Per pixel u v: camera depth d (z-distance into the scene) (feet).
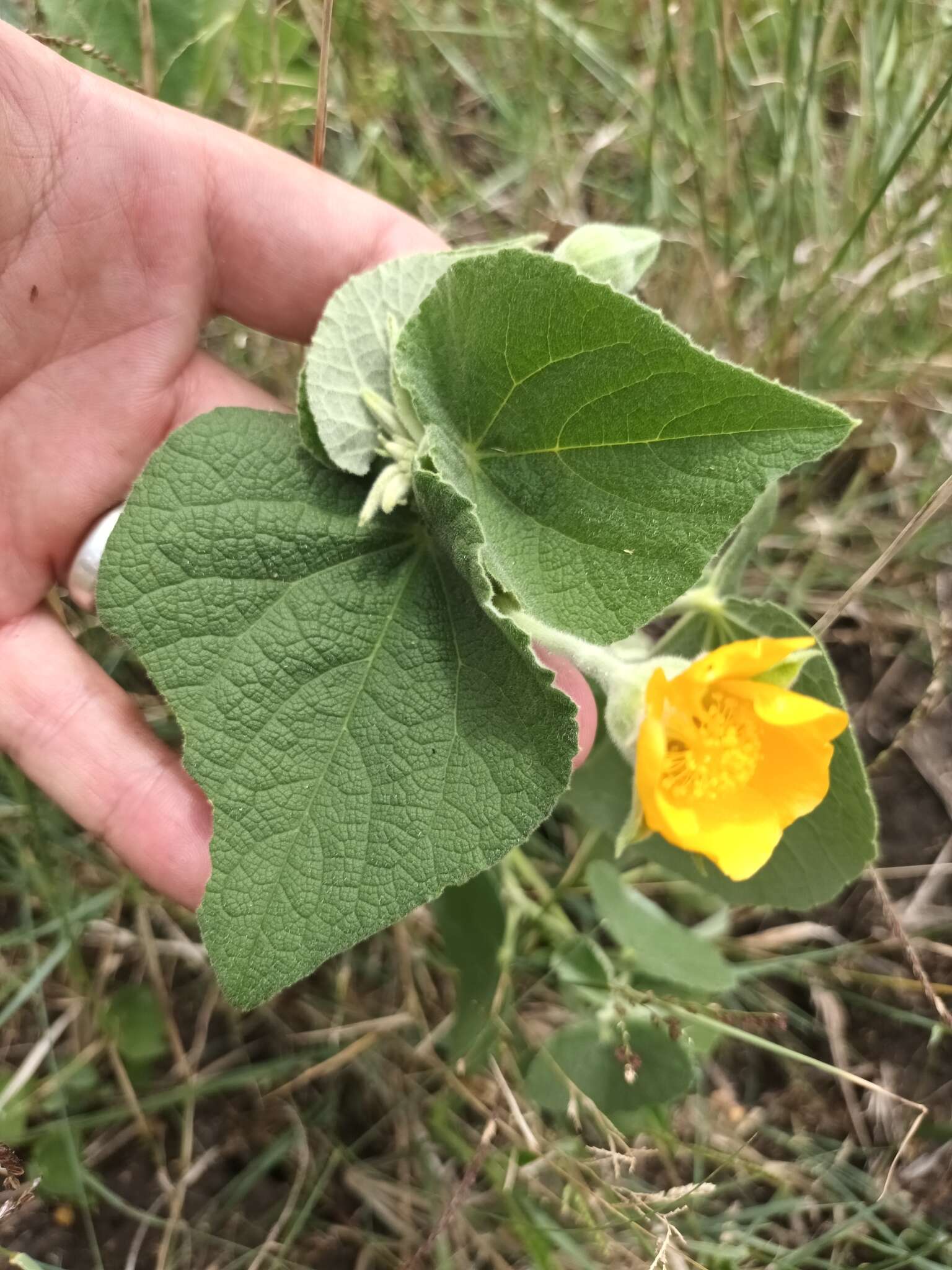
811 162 0.93
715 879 0.72
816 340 0.91
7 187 0.61
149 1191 0.78
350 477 0.56
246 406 0.70
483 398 0.52
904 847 0.90
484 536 0.48
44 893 0.76
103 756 0.65
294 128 0.94
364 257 0.72
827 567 0.95
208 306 0.73
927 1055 0.83
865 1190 0.78
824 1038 0.86
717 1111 0.81
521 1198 0.72
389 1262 0.76
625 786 0.71
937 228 0.92
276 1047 0.83
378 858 0.50
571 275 0.46
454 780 0.50
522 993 0.81
